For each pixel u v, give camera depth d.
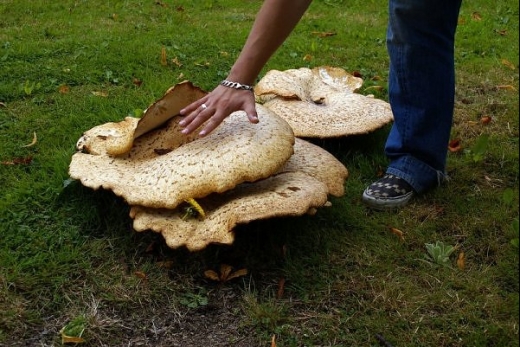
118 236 1.81
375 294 1.64
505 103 2.71
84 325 1.52
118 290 1.64
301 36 3.64
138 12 4.11
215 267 1.72
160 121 1.88
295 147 1.96
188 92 1.85
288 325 1.55
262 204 1.61
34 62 3.01
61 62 3.00
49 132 2.33
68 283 1.65
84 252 1.75
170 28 3.70
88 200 1.91
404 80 1.96
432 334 1.52
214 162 1.66
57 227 1.83
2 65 2.94
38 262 1.70
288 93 2.31
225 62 3.12
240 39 3.50
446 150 2.05
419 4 1.82
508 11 4.39
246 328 1.55
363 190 2.07
